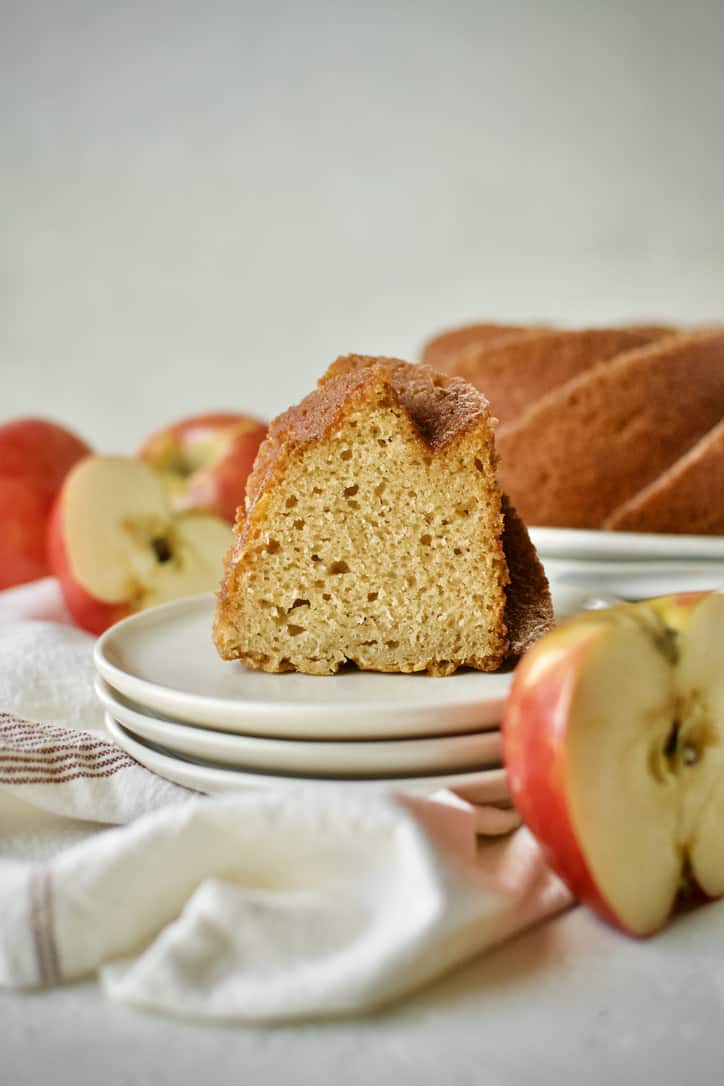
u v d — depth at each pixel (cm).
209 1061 36
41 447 73
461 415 49
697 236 145
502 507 51
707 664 41
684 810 41
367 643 49
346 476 48
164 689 44
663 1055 36
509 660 49
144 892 39
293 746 42
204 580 68
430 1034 36
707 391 60
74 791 45
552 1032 36
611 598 54
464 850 40
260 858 39
